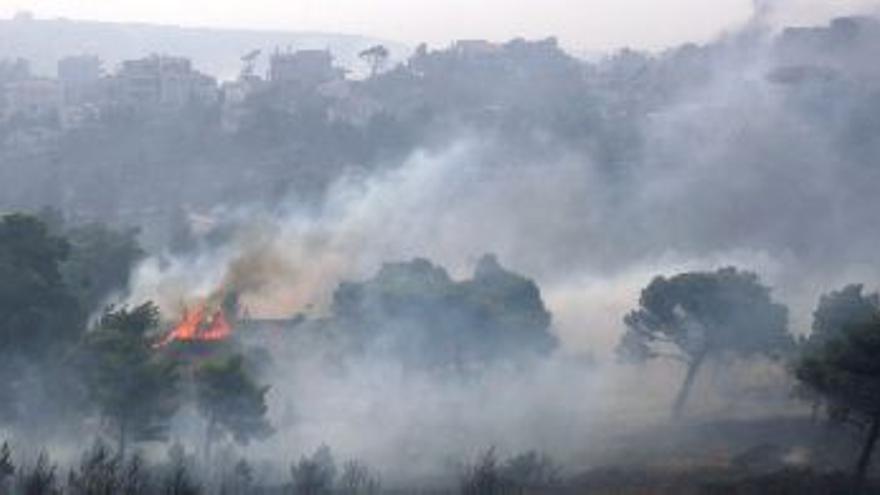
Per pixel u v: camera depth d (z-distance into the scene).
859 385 84.06
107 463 88.50
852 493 83.31
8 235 115.44
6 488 84.69
